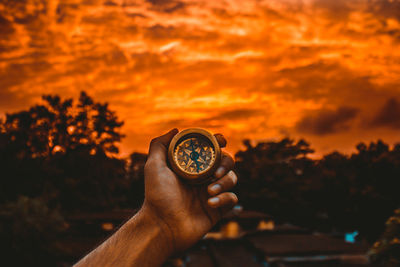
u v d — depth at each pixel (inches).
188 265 967.6
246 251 1066.7
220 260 962.1
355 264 807.7
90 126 1793.8
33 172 1374.3
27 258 667.4
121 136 1843.0
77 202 1520.7
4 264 665.6
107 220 1109.7
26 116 1716.3
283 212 2016.5
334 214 1792.6
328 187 1785.2
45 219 716.7
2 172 1338.6
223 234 1244.5
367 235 1529.3
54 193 1328.7
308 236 1111.6
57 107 1764.3
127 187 1747.0
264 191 2012.8
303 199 1967.3
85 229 1090.7
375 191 1549.0
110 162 1718.8
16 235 667.4
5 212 682.2
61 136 1758.1
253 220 1267.2
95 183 1611.7
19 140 1609.3
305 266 812.0
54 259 718.5
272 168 2078.0
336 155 1985.7
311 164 2192.4
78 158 1626.5
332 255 862.5
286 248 916.0
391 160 1583.4
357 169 1702.8
